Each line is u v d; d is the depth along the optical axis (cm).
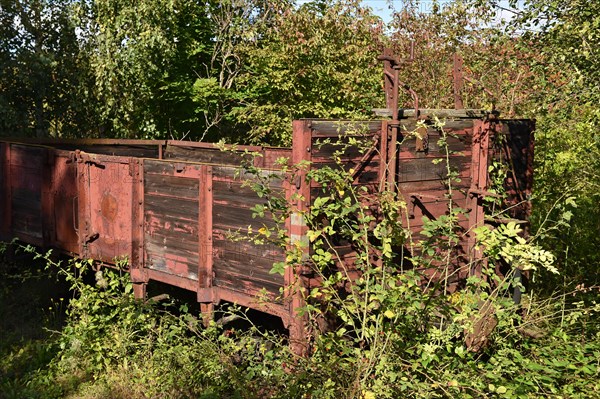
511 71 901
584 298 681
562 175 870
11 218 836
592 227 812
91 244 712
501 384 485
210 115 1599
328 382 447
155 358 560
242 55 1582
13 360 602
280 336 570
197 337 609
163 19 1448
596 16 625
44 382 559
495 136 640
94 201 702
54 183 762
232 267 564
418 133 554
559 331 576
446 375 464
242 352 554
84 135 1537
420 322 484
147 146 944
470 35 1159
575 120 724
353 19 1385
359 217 517
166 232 624
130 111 1504
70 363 586
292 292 496
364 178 539
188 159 905
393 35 1320
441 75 1252
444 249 564
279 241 485
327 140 496
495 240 454
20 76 1378
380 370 453
